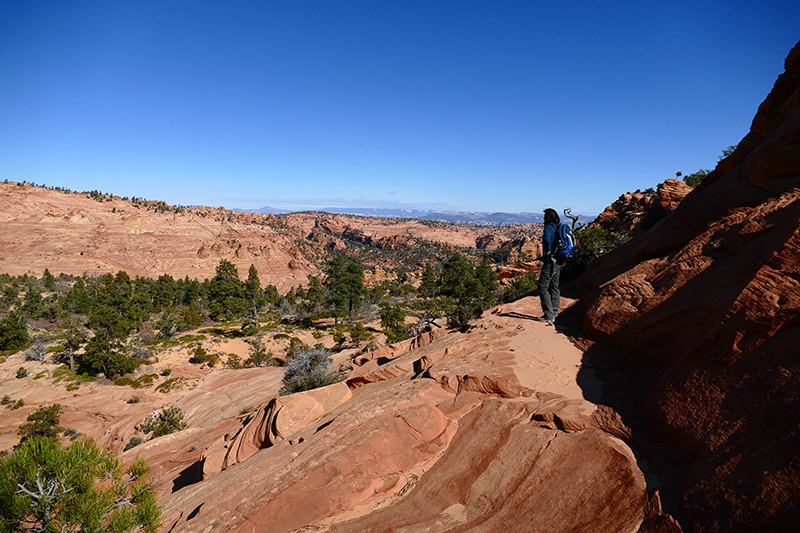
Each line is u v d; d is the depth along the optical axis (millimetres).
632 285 6977
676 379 4688
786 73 9156
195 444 12812
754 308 4168
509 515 4363
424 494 4969
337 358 29516
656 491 3928
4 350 64938
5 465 4906
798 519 2895
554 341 7535
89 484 5188
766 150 6984
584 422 4980
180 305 127312
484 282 71625
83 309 108750
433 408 5879
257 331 75312
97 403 45844
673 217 8812
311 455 5586
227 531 4660
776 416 3494
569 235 8234
